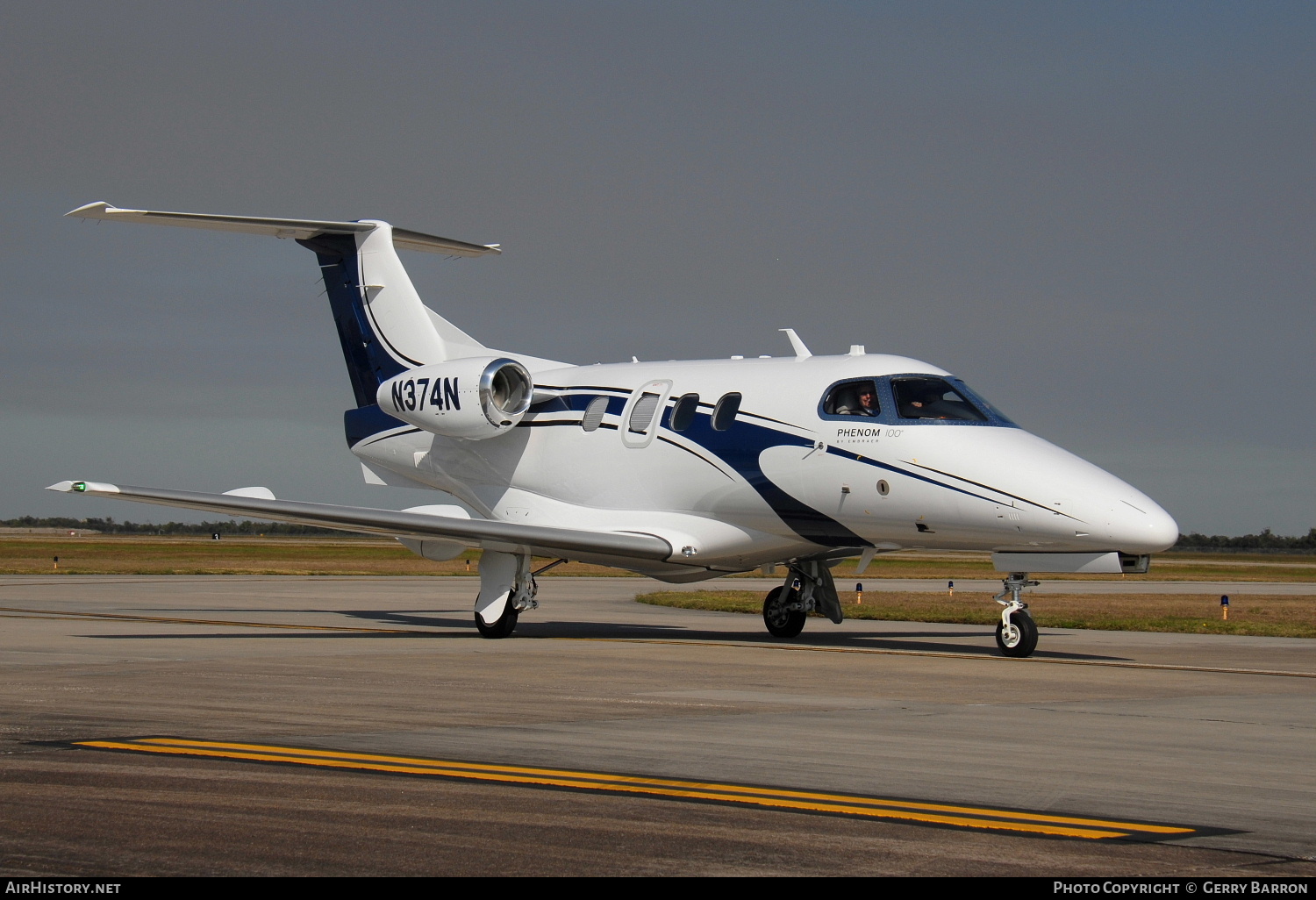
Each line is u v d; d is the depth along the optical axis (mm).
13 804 16500
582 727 23188
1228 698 29281
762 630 52906
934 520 39594
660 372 47000
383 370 53969
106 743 21047
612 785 17938
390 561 171750
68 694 27344
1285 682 33219
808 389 42500
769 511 42875
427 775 18500
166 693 27609
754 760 20078
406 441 53000
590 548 42312
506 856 14258
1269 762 20703
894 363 41938
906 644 44938
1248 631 55062
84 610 60625
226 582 98938
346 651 38562
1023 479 38000
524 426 49438
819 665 35688
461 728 22969
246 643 41344
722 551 44688
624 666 34656
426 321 52844
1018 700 28250
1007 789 18109
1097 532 36812
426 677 31188
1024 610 39594
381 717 24297
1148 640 48469
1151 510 37125
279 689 28359
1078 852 14727
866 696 28609
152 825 15469
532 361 52688
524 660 36125
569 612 66000
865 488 40531
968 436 39469
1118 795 17906
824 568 47594
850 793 17672
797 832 15445
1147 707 27406
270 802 16734
